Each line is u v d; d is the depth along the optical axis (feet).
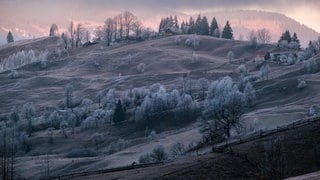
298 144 296.30
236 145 310.24
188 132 552.00
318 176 222.07
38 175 495.00
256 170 272.51
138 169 301.02
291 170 271.08
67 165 517.96
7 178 374.43
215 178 269.23
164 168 291.38
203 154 312.29
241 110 501.97
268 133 325.83
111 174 293.43
